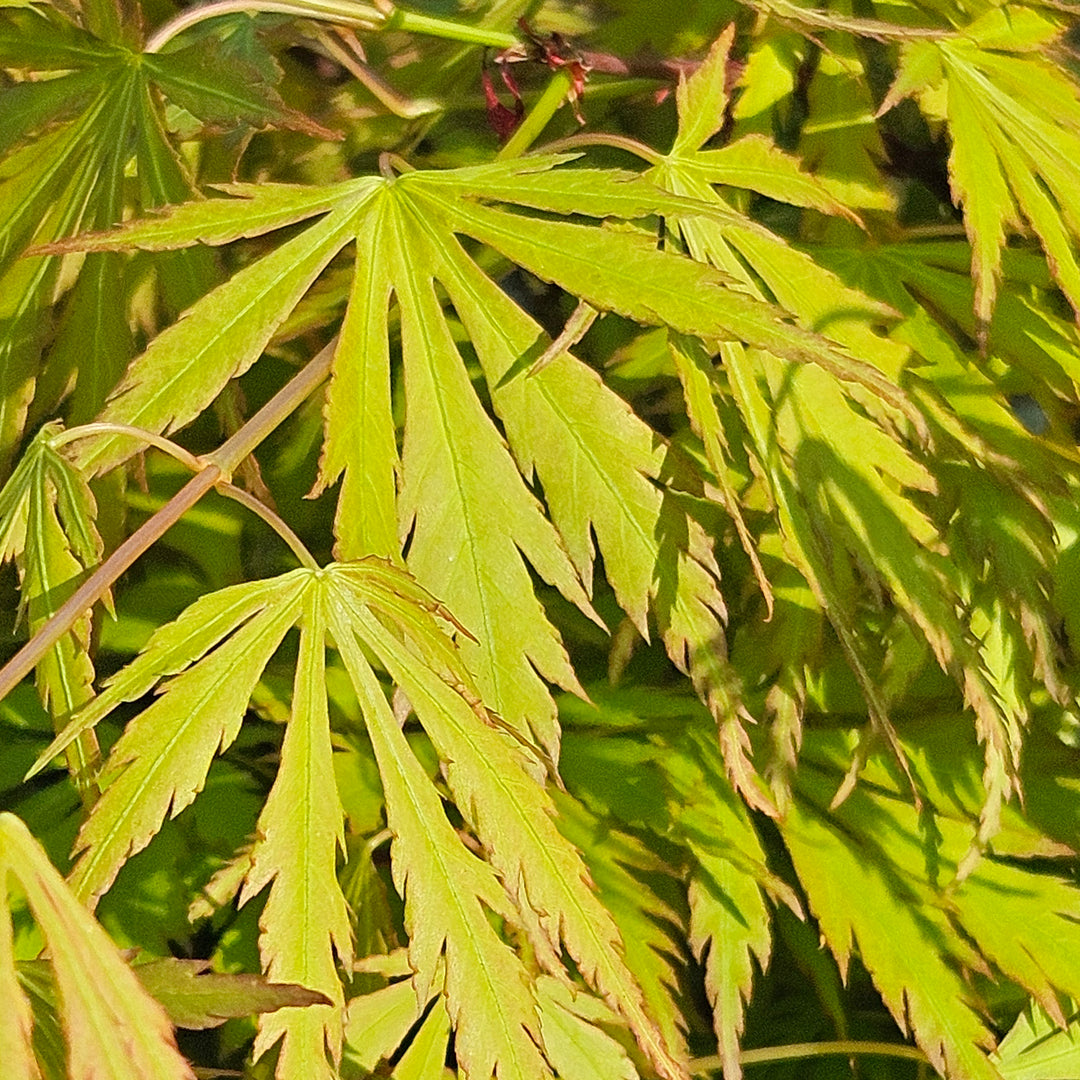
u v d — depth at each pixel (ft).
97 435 1.95
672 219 2.04
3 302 2.07
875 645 2.17
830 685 2.20
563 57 2.15
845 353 1.94
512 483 1.98
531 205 1.99
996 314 2.17
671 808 2.14
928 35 2.07
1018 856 2.16
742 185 2.05
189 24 2.08
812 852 2.15
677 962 2.23
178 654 1.90
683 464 1.99
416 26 2.13
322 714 1.91
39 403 2.08
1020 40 2.12
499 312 1.99
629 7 2.29
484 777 1.92
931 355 2.15
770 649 2.12
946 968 2.11
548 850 1.92
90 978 1.80
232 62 2.04
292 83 2.31
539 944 1.92
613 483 1.98
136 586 2.26
